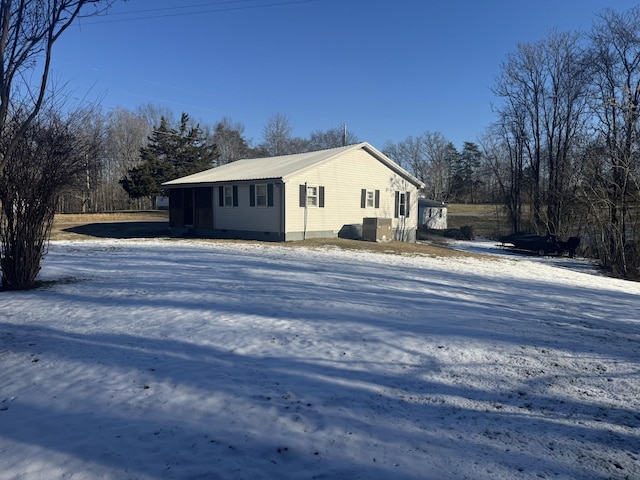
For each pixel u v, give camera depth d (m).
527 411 3.52
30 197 8.06
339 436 3.01
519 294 9.35
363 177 22.31
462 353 4.86
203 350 4.71
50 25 5.51
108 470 2.55
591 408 3.62
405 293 8.34
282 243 18.53
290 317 6.09
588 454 2.88
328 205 20.81
